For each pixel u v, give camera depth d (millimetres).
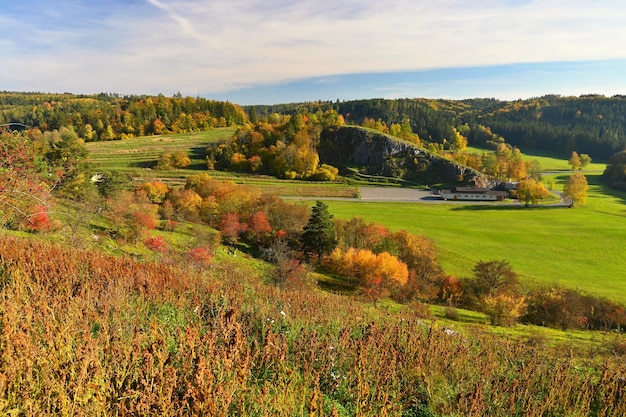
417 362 7676
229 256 45594
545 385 8164
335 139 148500
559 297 43469
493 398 7141
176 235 50125
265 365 6691
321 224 57688
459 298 50781
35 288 7824
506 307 36031
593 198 112562
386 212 91750
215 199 68688
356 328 9805
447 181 129375
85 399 4484
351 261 48969
